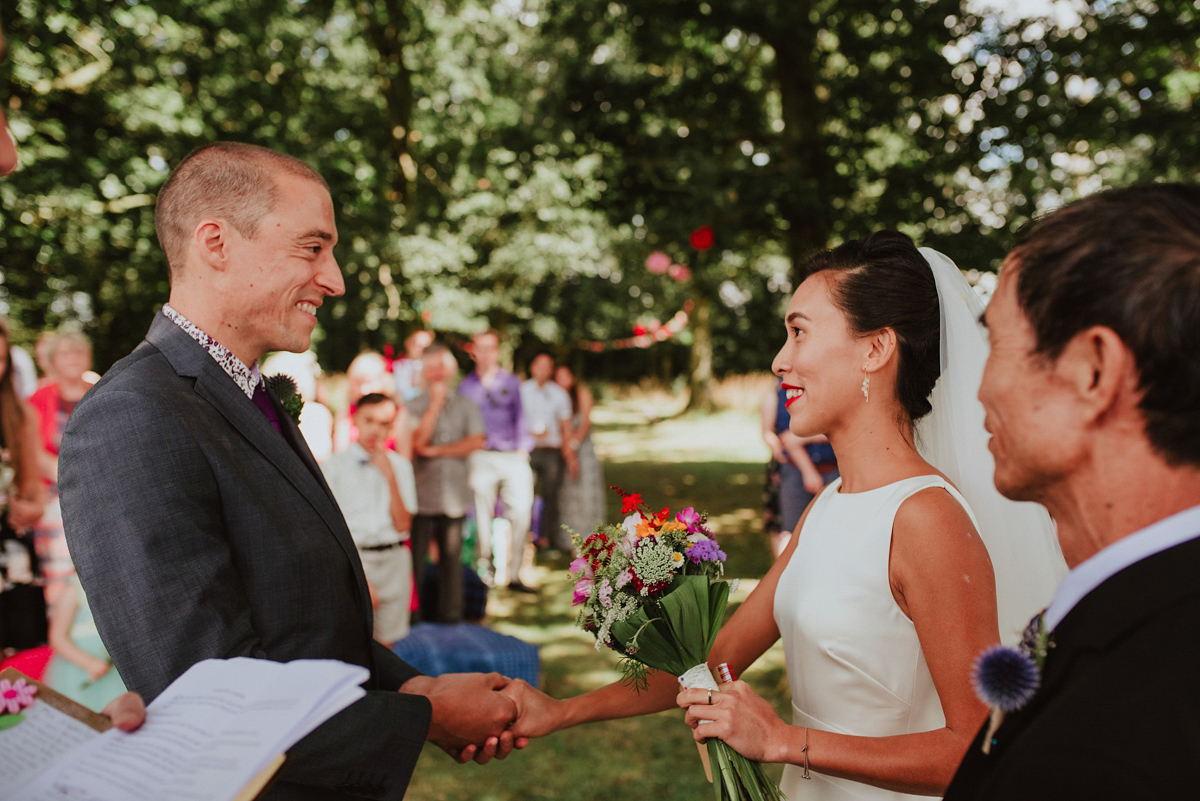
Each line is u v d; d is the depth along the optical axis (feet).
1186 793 1.89
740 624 5.58
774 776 11.01
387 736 4.49
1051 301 2.36
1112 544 2.33
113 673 10.56
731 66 30.01
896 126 26.61
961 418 5.07
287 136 40.16
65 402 12.76
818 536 4.92
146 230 38.96
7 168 3.74
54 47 30.27
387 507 13.10
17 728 3.13
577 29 30.78
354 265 42.70
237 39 38.04
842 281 4.87
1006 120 23.91
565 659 16.01
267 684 3.21
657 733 13.03
